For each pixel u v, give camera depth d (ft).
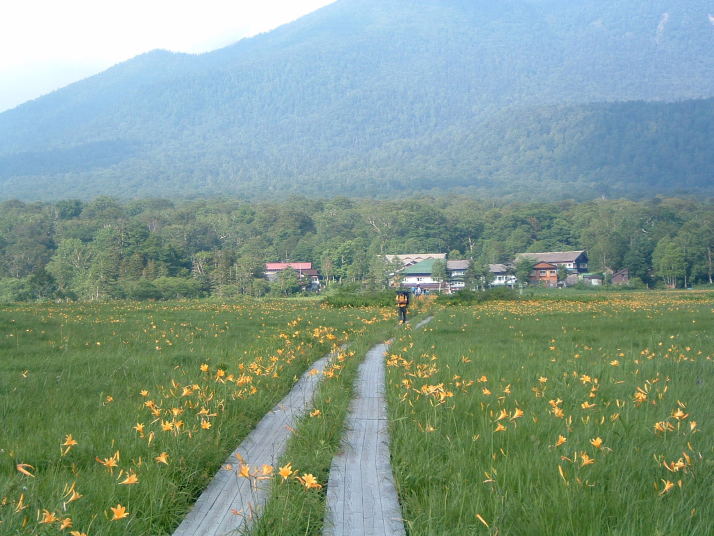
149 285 245.24
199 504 19.67
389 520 18.19
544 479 19.77
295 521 17.16
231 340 64.39
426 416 27.53
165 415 26.73
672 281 349.82
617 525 16.44
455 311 123.75
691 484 19.33
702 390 34.60
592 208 490.90
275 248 440.04
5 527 15.98
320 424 26.16
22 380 37.76
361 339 63.46
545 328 79.71
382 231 461.78
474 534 16.25
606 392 34.40
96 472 20.71
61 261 296.51
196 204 572.51
